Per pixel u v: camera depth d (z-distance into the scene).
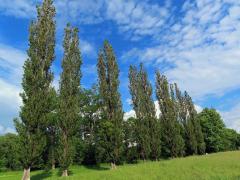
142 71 70.69
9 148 81.12
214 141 96.94
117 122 56.09
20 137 37.34
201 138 86.00
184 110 86.38
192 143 82.81
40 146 37.62
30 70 39.53
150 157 66.62
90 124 79.69
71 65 50.75
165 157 77.62
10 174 65.06
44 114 38.88
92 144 77.19
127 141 74.56
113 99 57.50
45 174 53.94
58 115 48.75
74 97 49.78
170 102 73.88
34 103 38.38
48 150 65.06
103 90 58.44
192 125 85.25
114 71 58.94
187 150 83.88
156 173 30.45
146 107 68.69
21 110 38.16
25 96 38.97
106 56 60.28
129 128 74.62
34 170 66.81
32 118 37.69
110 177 30.50
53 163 65.56
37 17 42.94
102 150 60.75
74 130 48.41
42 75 39.78
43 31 41.75
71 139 47.97
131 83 70.12
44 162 66.12
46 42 41.91
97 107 78.88
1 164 80.38
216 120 98.88
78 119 49.25
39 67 40.22
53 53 41.84
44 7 43.38
